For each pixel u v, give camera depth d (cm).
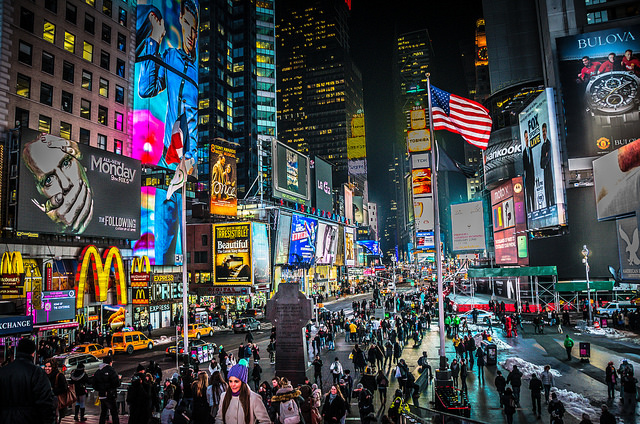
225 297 6888
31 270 3856
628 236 5050
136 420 1108
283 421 966
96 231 4484
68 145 4231
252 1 13312
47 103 4288
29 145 3862
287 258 8025
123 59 5278
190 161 2716
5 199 3800
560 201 6838
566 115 6931
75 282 4241
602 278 6419
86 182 4400
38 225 3894
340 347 3841
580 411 1986
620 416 1909
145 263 4691
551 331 4475
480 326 4816
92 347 3438
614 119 6775
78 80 4653
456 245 7200
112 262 4822
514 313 5116
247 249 6338
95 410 1861
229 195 6900
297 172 9194
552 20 7794
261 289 6544
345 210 12988
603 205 5569
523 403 2161
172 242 5788
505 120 9338
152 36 5738
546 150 7162
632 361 3020
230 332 5069
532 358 3180
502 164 9156
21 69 4056
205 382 872
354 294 11281
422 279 14350
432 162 2269
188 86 6519
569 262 6662
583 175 6850
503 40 10394
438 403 1986
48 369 1280
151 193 5469
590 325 4656
